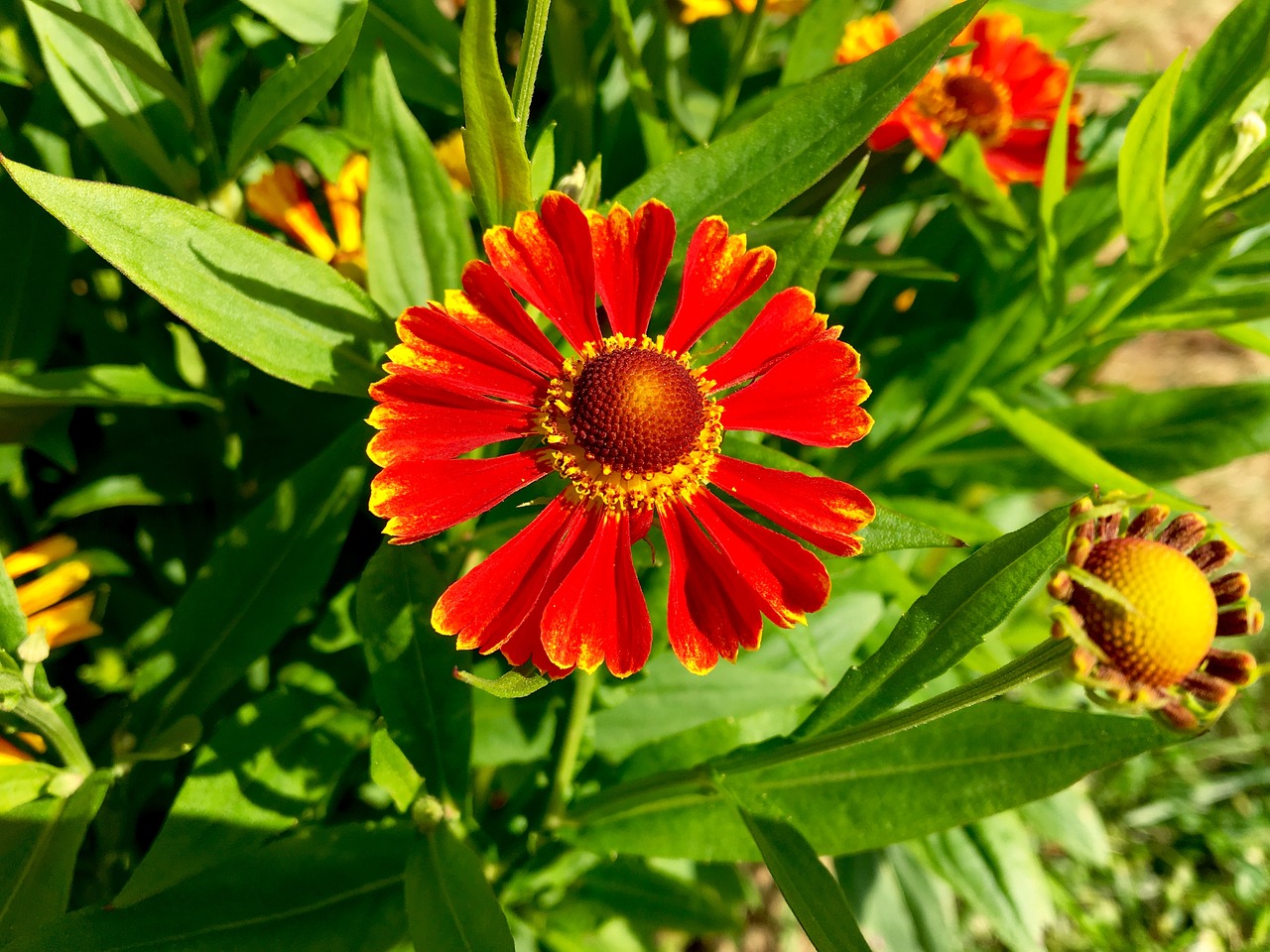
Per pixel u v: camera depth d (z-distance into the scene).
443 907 0.10
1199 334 0.35
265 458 0.16
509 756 0.15
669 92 0.18
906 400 0.20
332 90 0.18
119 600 0.15
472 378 0.10
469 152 0.10
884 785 0.12
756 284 0.11
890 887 0.20
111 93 0.13
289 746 0.12
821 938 0.10
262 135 0.12
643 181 0.12
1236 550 0.09
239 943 0.11
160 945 0.10
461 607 0.09
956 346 0.19
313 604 0.17
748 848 0.13
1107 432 0.18
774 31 0.21
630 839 0.13
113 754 0.12
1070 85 0.14
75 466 0.14
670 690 0.16
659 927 0.16
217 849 0.11
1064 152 0.14
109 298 0.16
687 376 0.11
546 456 0.11
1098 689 0.08
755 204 0.12
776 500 0.10
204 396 0.14
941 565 0.21
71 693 0.15
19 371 0.13
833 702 0.10
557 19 0.15
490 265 0.10
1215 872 0.25
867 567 0.17
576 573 0.10
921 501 0.19
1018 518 0.24
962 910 0.23
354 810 0.17
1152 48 0.39
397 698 0.12
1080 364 0.22
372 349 0.11
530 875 0.14
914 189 0.18
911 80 0.11
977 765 0.11
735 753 0.12
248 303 0.10
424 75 0.16
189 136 0.14
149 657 0.12
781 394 0.11
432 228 0.12
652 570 0.15
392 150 0.12
